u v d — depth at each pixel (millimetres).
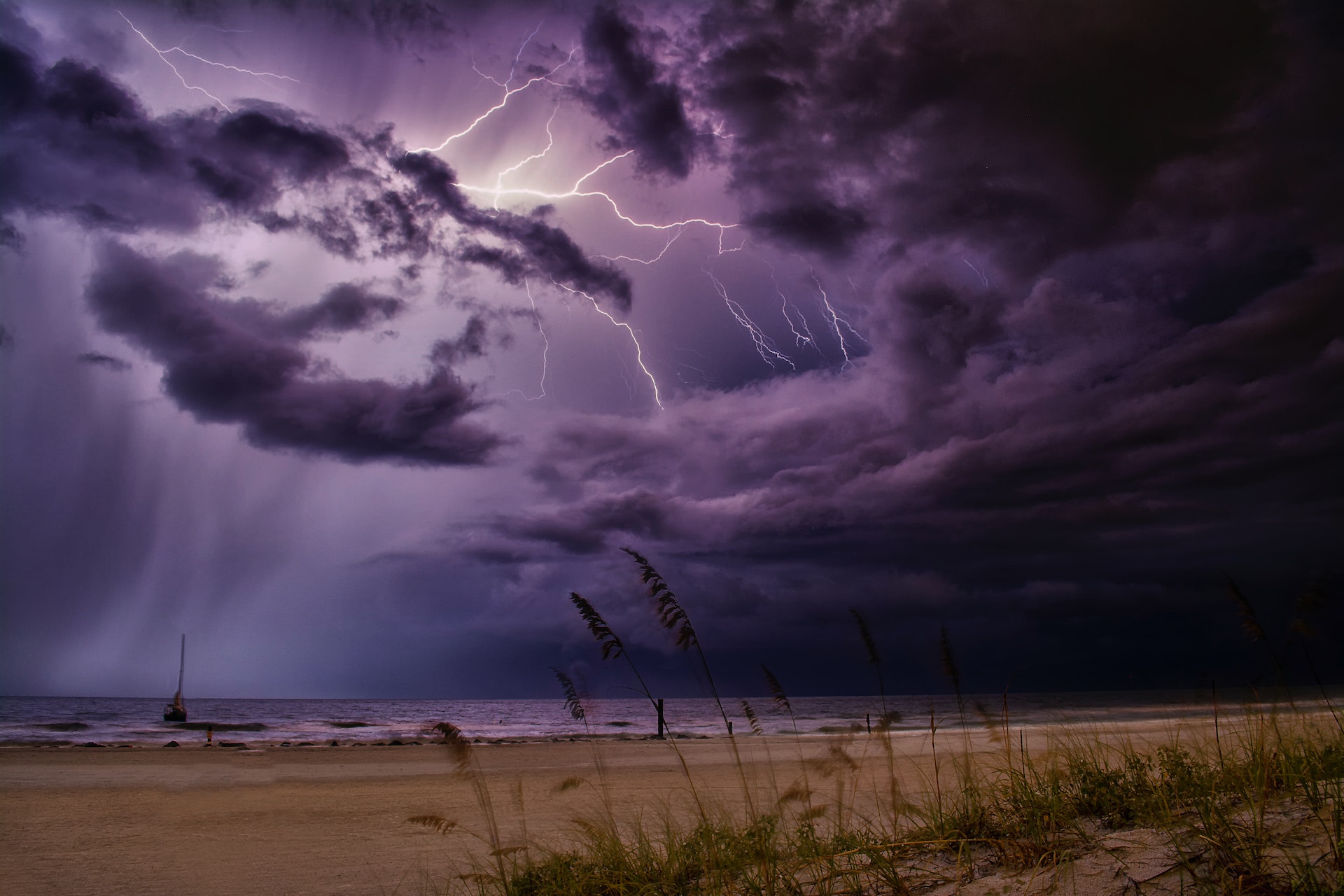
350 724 63000
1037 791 5152
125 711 95688
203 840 9531
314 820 11094
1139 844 3672
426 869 7289
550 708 143500
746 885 4387
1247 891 2918
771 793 5672
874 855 4230
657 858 5234
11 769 19781
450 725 5340
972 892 3635
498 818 10508
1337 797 3539
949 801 5359
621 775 15719
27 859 8461
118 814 12000
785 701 5203
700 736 35156
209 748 29219
